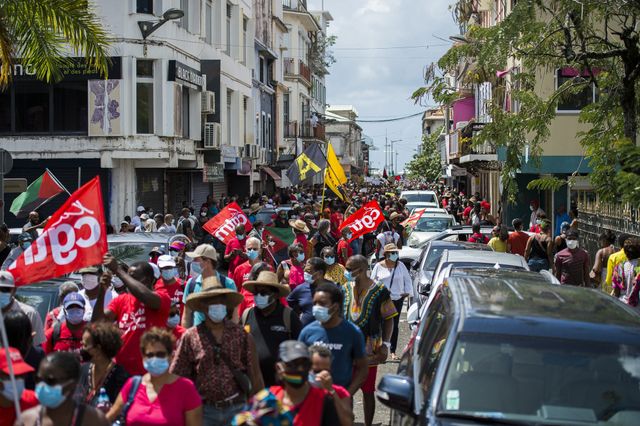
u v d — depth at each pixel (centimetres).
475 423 542
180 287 923
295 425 532
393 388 591
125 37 2541
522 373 573
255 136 4575
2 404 545
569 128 2352
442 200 4491
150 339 560
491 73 1597
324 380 539
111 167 2572
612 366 574
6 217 2588
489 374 573
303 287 930
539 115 1562
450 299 680
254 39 4294
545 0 1689
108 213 2622
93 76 2527
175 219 2914
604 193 1356
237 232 1485
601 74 1598
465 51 1572
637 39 1453
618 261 1238
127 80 2555
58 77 1576
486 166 3275
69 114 2600
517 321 609
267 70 4984
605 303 671
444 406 557
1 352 546
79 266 717
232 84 3688
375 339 903
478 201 3506
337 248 1658
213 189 3791
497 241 1717
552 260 1630
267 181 5106
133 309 759
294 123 5988
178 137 2720
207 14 3312
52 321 819
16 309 724
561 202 2517
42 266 713
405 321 1630
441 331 642
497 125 1580
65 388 501
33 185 1733
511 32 1507
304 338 724
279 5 5488
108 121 2541
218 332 657
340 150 10406
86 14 1473
